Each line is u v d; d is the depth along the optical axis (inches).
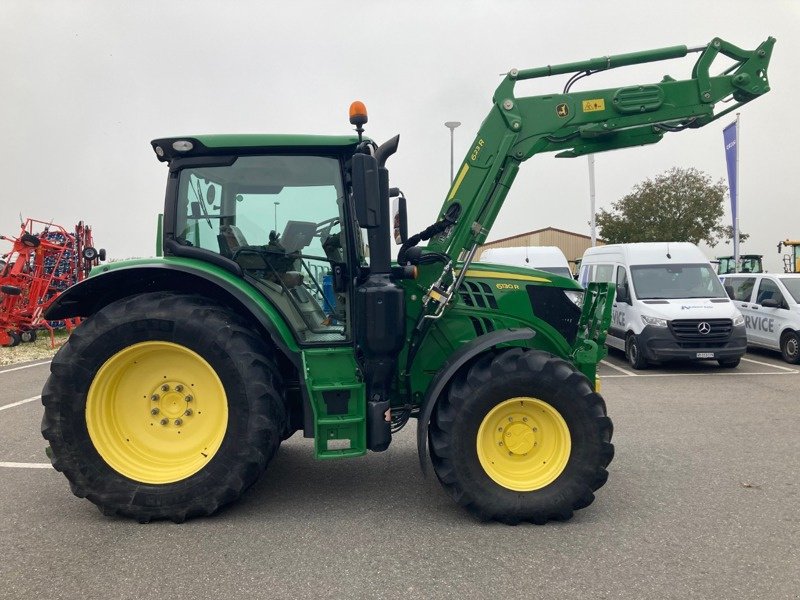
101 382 143.9
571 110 171.6
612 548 129.5
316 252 156.6
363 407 145.2
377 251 143.4
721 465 187.8
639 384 341.1
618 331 427.5
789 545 130.3
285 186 155.7
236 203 155.8
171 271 151.3
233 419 141.9
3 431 240.1
